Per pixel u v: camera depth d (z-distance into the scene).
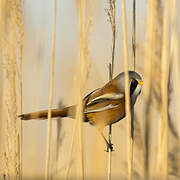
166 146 7.07
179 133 7.16
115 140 9.75
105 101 8.67
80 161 7.03
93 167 9.58
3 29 6.94
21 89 7.34
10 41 6.91
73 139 7.18
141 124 7.51
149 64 7.30
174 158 7.02
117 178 8.81
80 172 7.00
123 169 8.87
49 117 7.11
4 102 7.04
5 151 6.97
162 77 7.22
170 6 7.42
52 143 8.26
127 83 6.79
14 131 6.93
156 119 7.65
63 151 8.27
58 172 8.26
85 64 6.88
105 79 8.91
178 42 7.43
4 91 7.03
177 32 7.39
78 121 7.11
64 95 8.88
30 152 10.21
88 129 9.75
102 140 9.70
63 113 8.01
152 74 7.28
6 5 6.94
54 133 8.27
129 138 6.86
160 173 7.07
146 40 7.45
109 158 7.97
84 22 6.67
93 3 6.58
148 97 7.36
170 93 7.32
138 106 8.66
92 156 9.62
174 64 7.32
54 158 8.20
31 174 10.11
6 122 6.93
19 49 7.00
